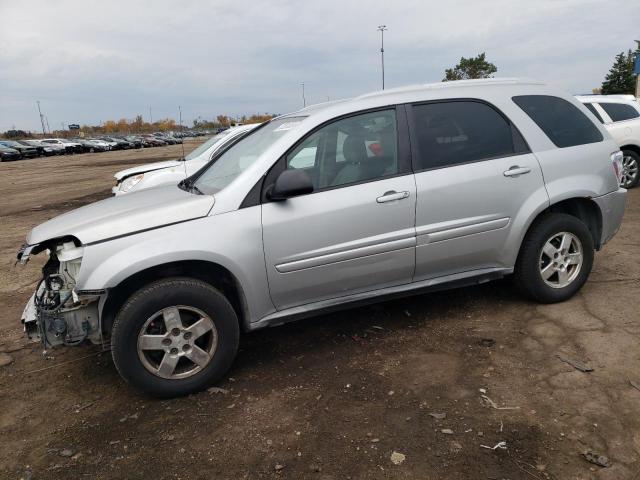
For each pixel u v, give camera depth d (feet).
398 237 12.27
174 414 10.61
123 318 10.55
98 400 11.43
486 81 13.97
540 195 13.46
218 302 11.08
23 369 13.10
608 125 31.50
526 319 13.62
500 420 9.56
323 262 11.84
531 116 13.87
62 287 10.76
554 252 14.01
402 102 12.82
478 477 8.20
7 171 96.53
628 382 10.43
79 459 9.39
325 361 12.27
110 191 52.70
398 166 12.46
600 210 14.39
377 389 10.89
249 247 11.25
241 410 10.53
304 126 12.03
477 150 13.14
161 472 8.87
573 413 9.61
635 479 7.97
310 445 9.27
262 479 8.52
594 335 12.42
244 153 13.34
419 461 8.65
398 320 14.21
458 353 12.16
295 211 11.55
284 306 12.09
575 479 8.04
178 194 12.69
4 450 9.82
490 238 13.21
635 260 17.67
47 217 37.96
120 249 10.59
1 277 21.18
